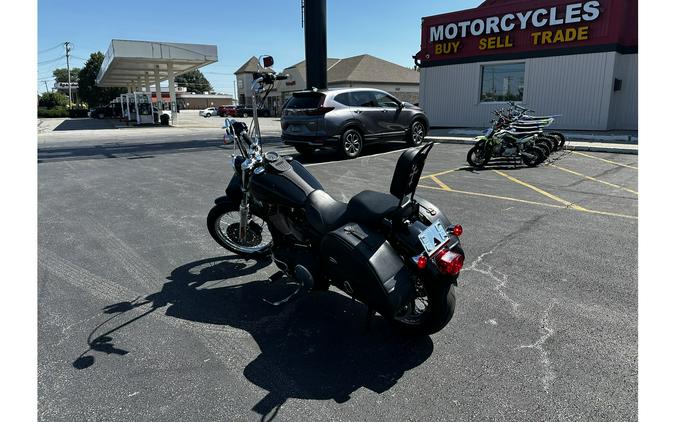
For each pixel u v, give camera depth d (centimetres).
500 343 309
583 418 239
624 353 293
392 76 5150
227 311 360
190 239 527
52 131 2641
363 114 1126
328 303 374
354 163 1052
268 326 338
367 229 309
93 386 267
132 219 611
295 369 285
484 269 427
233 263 456
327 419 241
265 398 257
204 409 248
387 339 320
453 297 302
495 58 1825
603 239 503
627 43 1617
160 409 248
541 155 973
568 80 1658
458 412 245
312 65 1511
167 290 396
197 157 1253
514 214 605
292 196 349
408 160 293
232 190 431
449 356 297
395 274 291
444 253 287
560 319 337
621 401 250
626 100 1662
